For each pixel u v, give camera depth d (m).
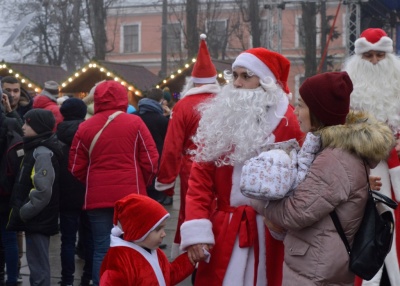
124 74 19.44
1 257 6.86
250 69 4.07
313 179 3.38
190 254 4.05
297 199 3.38
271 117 4.03
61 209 6.46
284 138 4.02
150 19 48.03
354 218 3.38
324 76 3.51
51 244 8.42
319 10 31.78
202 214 4.05
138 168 6.00
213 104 4.18
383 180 5.02
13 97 8.09
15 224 5.89
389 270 4.96
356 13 18.75
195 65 6.03
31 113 5.87
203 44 6.00
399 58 5.54
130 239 4.02
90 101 8.01
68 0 32.75
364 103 5.26
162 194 10.98
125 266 3.97
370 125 3.43
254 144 3.96
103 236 5.99
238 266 4.03
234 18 39.69
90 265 6.72
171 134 5.82
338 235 3.37
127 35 48.53
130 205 4.00
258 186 3.40
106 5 36.34
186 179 5.81
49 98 9.26
